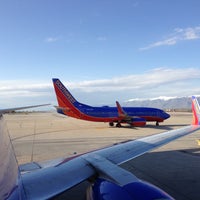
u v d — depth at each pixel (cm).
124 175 563
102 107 4766
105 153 844
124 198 471
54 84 4575
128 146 945
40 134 3725
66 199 1109
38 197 485
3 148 448
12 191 433
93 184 571
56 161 773
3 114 573
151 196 471
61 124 5838
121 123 4994
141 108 4919
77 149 2448
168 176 1457
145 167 1659
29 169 706
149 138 1086
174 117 8506
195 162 1803
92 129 4456
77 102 4669
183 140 2920
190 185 1301
